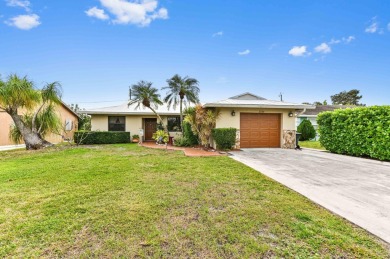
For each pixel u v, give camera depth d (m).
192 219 3.23
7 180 5.28
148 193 4.32
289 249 2.51
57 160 8.19
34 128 12.28
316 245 2.58
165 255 2.40
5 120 15.06
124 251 2.46
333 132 10.48
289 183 5.08
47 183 5.01
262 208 3.62
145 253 2.43
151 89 15.58
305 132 18.70
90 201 3.89
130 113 17.88
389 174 6.02
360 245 2.58
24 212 3.43
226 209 3.58
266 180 5.29
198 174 5.89
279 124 12.44
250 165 7.18
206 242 2.63
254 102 12.69
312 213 3.44
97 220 3.17
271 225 3.05
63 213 3.39
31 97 11.52
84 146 14.12
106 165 7.11
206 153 10.03
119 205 3.71
